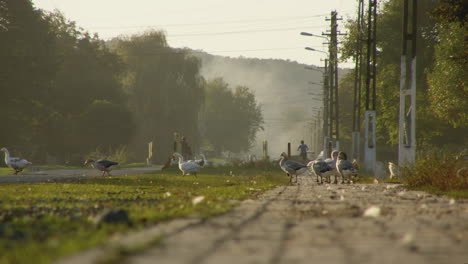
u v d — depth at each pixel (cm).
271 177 6881
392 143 16838
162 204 2452
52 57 19000
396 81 16025
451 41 11381
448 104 12162
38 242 1355
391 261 1080
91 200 2856
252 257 1123
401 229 1585
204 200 2691
